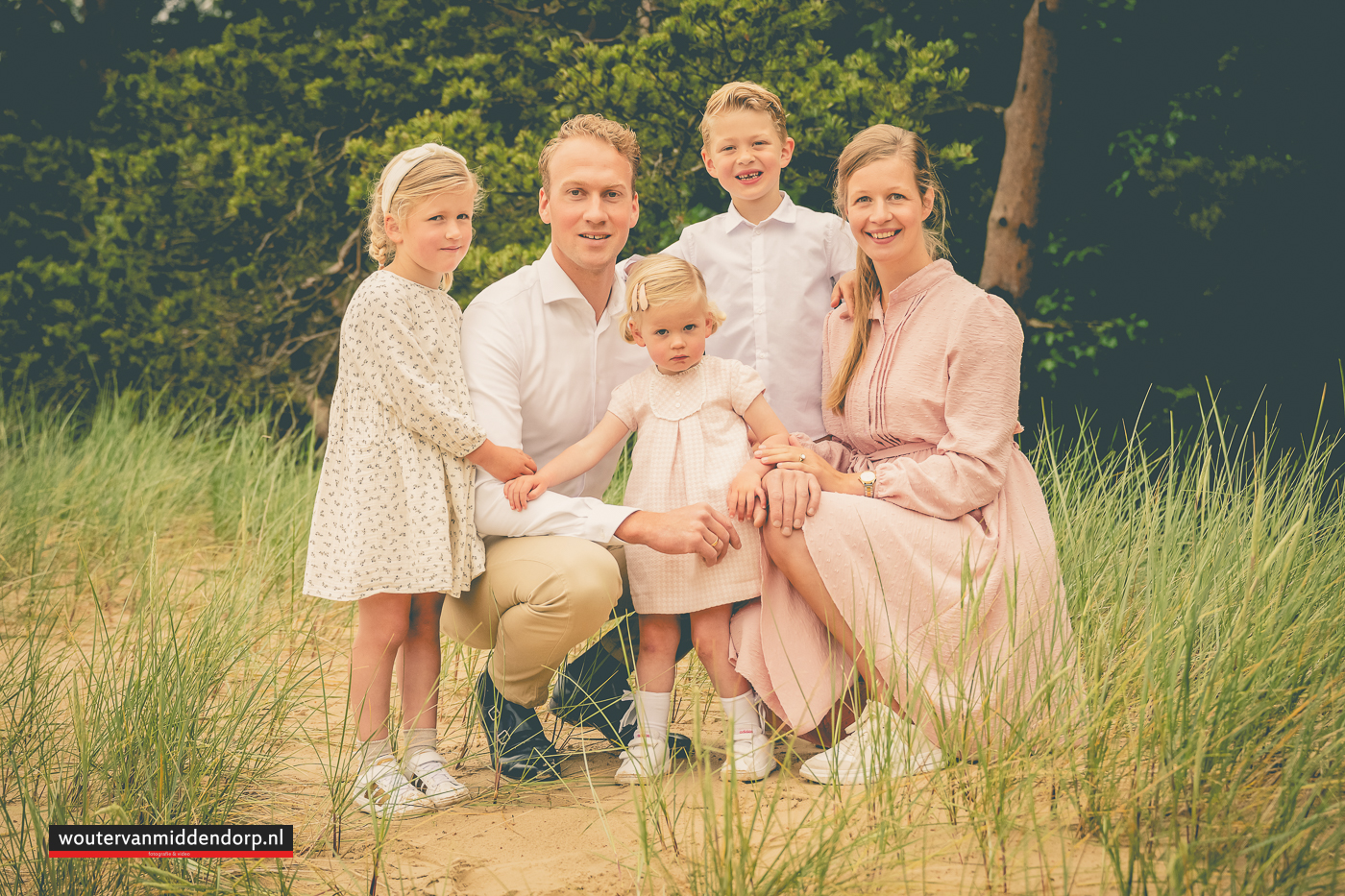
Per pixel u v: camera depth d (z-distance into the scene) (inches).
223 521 223.9
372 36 316.2
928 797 91.7
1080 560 133.5
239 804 100.1
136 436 274.2
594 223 110.1
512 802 103.1
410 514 101.2
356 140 287.6
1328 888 71.4
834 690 105.6
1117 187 299.7
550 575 102.0
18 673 132.3
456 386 106.1
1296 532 106.5
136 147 343.0
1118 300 311.1
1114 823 83.2
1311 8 292.5
